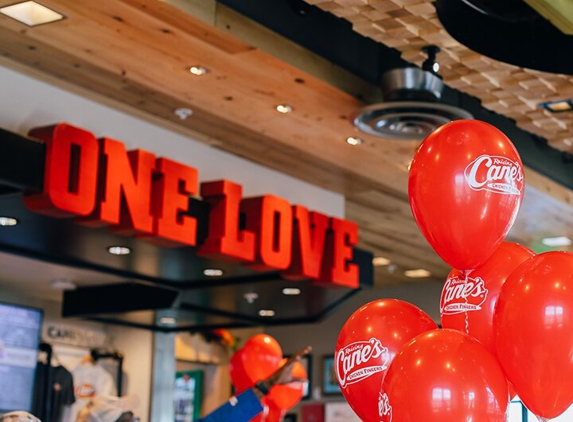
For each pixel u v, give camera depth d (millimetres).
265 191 6762
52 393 7297
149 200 5293
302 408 11711
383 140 5930
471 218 3107
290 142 6160
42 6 4277
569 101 5406
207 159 6340
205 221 5734
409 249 9266
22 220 5066
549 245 8875
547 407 2967
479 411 2881
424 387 2908
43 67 5113
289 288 6691
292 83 5098
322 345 11781
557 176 6828
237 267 6148
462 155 3125
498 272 3293
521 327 2938
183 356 11070
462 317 3301
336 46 5062
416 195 3205
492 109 5617
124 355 8078
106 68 5051
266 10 4652
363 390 3381
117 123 5738
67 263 6043
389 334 3369
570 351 2895
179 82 5191
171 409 8352
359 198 7504
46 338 7473
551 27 4488
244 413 5035
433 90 5172
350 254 6656
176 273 6434
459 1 4355
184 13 4285
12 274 6535
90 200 4906
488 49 4434
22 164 4590
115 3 4215
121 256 5930
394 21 4461
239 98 5383
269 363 6195
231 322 7961
